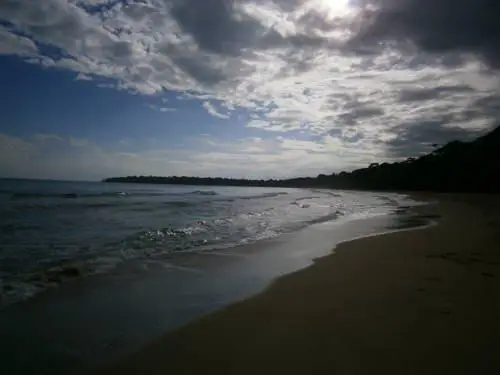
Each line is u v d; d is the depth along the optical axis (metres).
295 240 11.92
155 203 32.47
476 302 5.56
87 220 17.88
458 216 21.05
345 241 11.38
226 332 4.57
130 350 4.09
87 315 5.17
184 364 3.80
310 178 169.00
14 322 4.87
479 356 3.89
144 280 7.03
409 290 6.20
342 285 6.56
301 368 3.69
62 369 3.69
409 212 24.11
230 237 12.48
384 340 4.28
